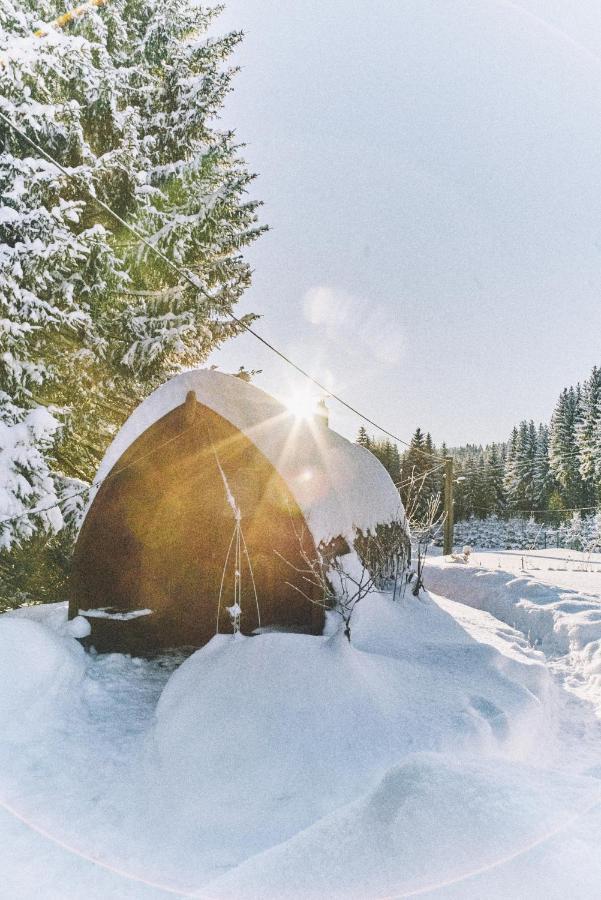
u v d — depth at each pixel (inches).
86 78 407.2
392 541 344.8
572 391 2615.7
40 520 355.3
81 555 279.7
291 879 72.6
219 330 560.4
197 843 125.2
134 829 133.6
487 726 172.6
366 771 141.1
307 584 292.5
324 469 293.9
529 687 231.9
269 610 327.0
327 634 247.0
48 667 203.0
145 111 524.4
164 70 534.9
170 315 462.6
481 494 2583.7
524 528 2255.2
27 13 402.3
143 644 285.3
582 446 2186.3
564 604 383.6
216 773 148.6
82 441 444.8
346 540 282.7
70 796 146.9
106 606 292.0
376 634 259.6
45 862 118.3
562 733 215.2
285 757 148.6
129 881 112.3
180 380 274.7
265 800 136.4
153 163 533.3
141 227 457.1
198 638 313.6
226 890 76.2
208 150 491.8
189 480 313.4
